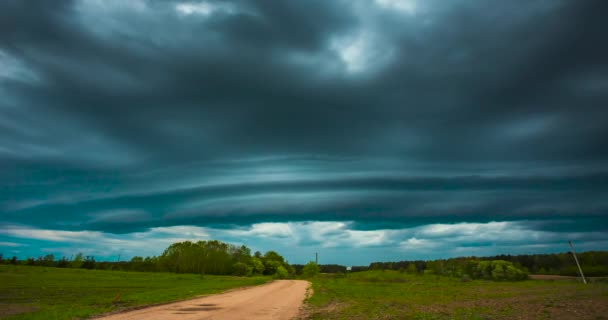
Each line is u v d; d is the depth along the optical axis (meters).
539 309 24.47
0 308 23.41
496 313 22.61
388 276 128.62
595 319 19.14
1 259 124.19
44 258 130.62
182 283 62.53
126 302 26.09
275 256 168.38
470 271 118.62
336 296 39.38
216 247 146.50
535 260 149.50
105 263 143.00
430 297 38.47
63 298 30.47
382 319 20.11
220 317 19.94
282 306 27.45
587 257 126.81
